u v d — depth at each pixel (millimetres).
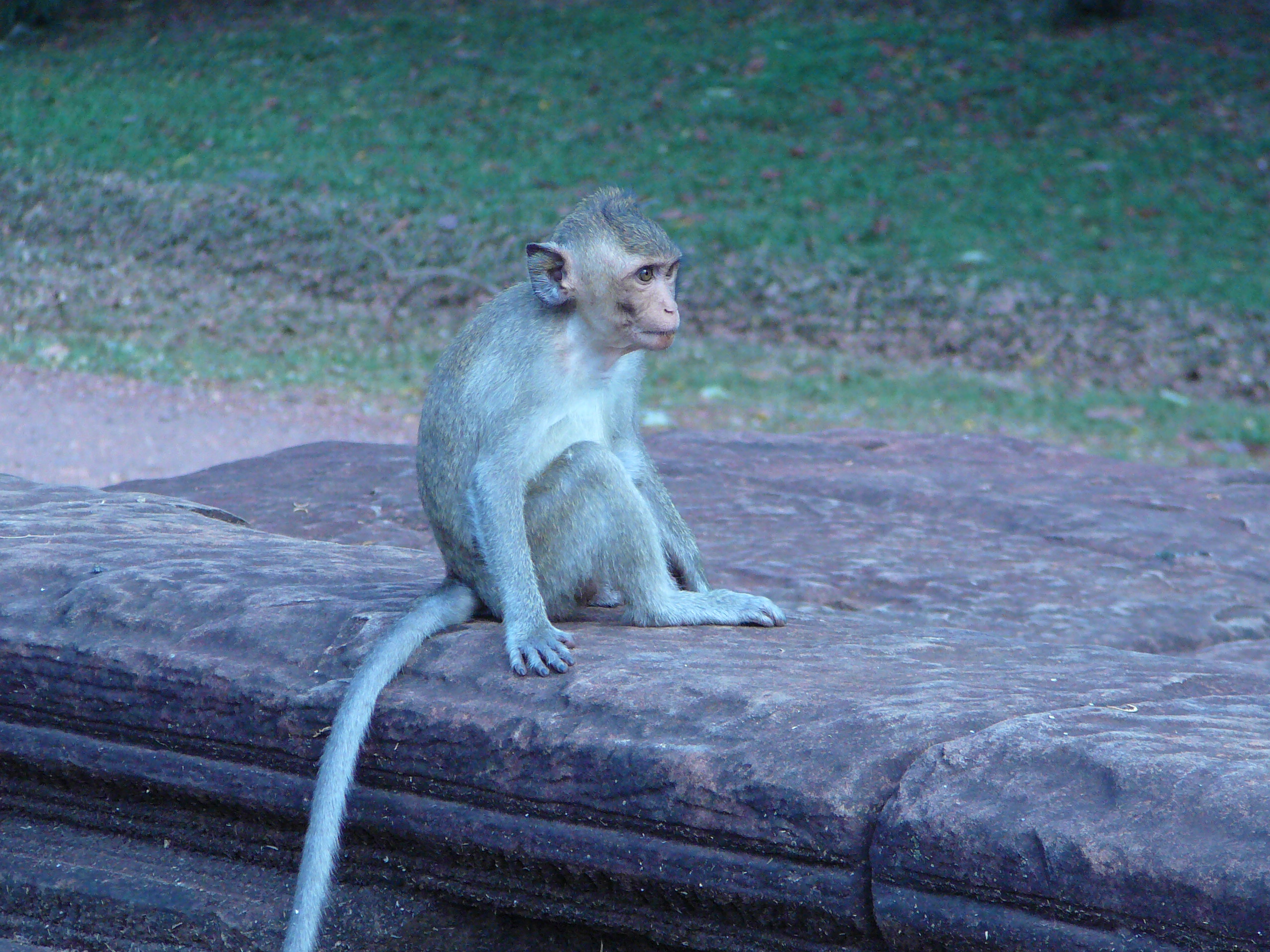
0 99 32188
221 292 24344
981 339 22859
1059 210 27766
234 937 4742
